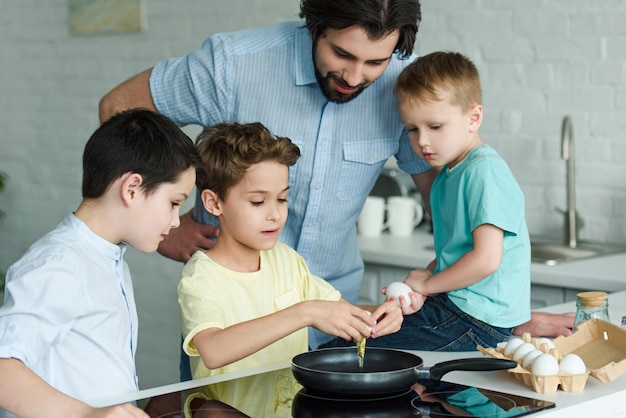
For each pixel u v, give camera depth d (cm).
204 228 219
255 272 191
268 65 214
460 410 136
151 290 457
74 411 136
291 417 134
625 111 315
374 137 220
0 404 140
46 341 150
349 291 240
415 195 371
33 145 507
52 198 501
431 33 359
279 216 186
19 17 501
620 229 321
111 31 456
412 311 186
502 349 165
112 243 165
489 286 187
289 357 192
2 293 509
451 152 195
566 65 326
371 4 176
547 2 328
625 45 312
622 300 225
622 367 151
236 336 159
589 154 326
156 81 222
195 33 423
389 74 217
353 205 226
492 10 342
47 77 493
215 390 150
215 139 185
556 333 196
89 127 476
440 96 191
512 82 341
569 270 281
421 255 310
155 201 163
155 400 144
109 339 166
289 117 217
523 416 133
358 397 143
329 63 191
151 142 162
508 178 187
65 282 153
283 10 390
